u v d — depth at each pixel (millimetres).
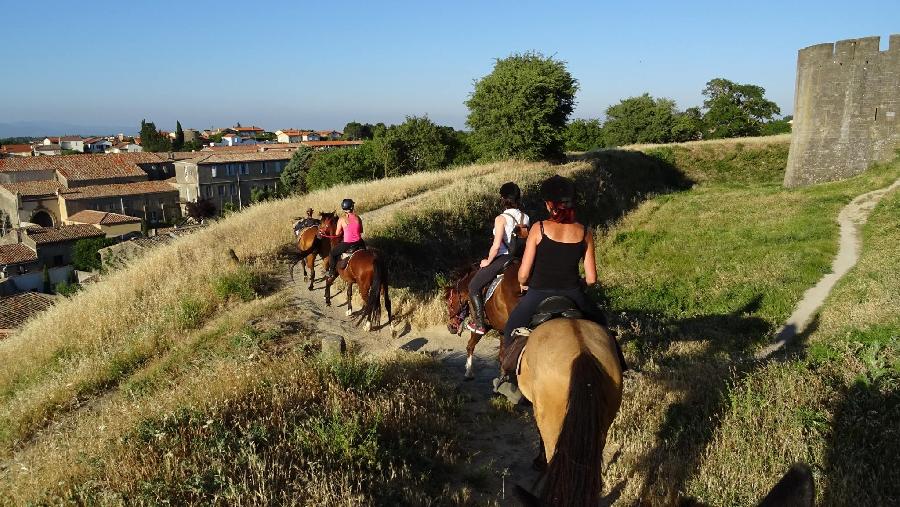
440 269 16844
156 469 5445
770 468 5375
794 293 14750
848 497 4859
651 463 5691
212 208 81188
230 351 9695
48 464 6617
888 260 16219
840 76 37375
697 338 11820
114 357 11055
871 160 36844
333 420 6211
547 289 4980
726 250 20781
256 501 4891
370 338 11164
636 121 71125
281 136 184750
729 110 78750
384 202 24250
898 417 6023
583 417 3508
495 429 7090
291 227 19672
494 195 22219
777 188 39250
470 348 8781
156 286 14750
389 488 5312
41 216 76938
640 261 20312
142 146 150750
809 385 6820
